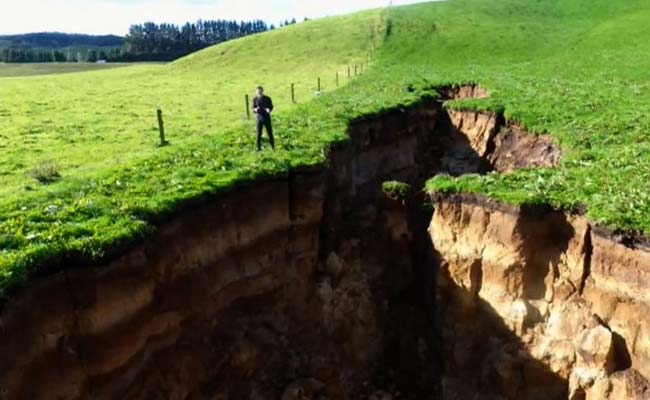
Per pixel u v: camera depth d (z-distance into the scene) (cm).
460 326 1966
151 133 3394
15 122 3759
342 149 2523
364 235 2339
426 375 2036
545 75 4997
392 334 2159
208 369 1656
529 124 3123
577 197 1767
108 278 1361
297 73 7181
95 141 3194
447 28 8738
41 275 1260
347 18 10106
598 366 1597
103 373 1351
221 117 4012
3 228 1439
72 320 1306
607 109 3216
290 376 1838
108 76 7694
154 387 1485
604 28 7431
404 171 3278
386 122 3159
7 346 1116
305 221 2038
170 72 8044
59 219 1530
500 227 1833
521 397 1786
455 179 2044
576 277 1711
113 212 1556
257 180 1875
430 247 2111
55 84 6419
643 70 4809
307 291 2036
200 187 1738
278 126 2844
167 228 1582
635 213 1609
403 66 6756
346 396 1948
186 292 1617
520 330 1794
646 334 1509
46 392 1213
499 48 7650
